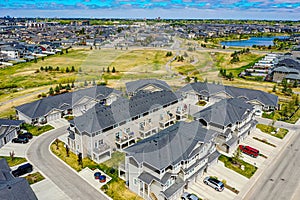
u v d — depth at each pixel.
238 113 41.41
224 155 37.94
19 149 39.59
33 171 33.56
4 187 24.09
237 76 88.75
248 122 43.75
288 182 31.98
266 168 35.09
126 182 30.73
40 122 48.69
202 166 32.19
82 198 28.56
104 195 29.11
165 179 26.94
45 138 43.25
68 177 32.41
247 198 28.98
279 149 40.44
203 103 43.09
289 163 36.31
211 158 34.41
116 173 33.03
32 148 39.88
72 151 38.84
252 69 99.56
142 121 37.66
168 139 29.64
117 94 39.62
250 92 57.31
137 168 28.27
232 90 57.97
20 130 45.81
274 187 30.97
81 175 32.81
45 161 36.09
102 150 35.41
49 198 28.48
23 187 24.97
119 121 36.75
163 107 37.12
